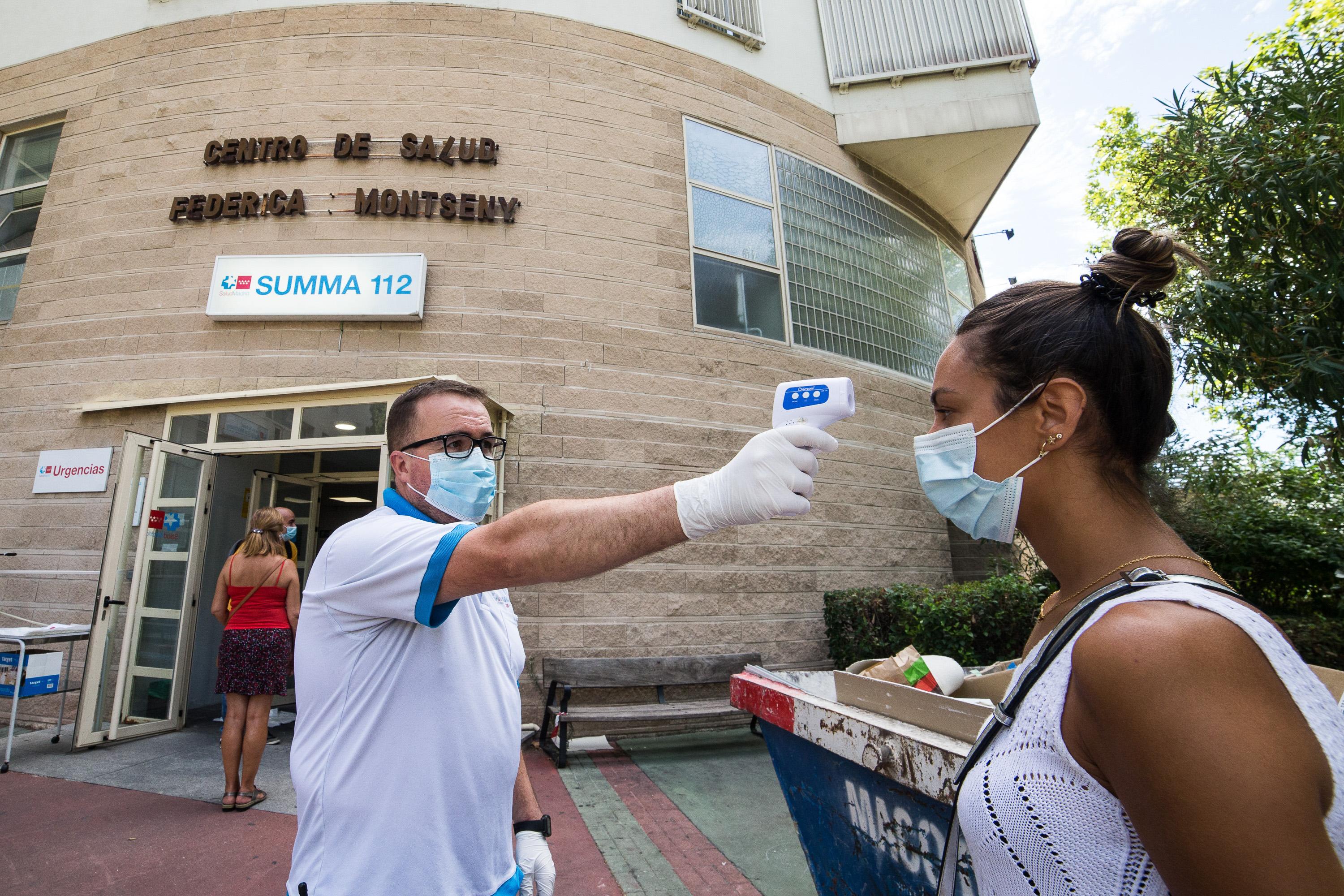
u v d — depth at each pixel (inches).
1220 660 24.0
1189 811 22.8
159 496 217.9
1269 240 168.2
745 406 260.8
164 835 137.6
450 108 253.0
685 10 286.7
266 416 227.5
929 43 321.1
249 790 153.5
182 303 239.6
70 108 269.9
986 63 314.7
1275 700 23.9
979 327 39.3
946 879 37.0
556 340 240.5
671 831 143.2
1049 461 36.0
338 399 221.5
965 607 219.6
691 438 248.8
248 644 155.9
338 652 48.1
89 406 232.1
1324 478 226.5
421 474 59.0
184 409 230.2
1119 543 33.9
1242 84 171.9
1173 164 180.4
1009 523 37.5
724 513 35.6
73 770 177.5
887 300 319.9
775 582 249.3
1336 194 151.9
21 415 241.1
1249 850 21.8
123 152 258.5
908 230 343.6
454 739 48.9
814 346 286.4
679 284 260.5
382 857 45.0
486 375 232.8
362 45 257.4
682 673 218.4
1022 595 230.7
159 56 265.7
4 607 226.5
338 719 47.6
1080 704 27.5
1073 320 35.9
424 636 49.7
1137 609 26.9
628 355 247.1
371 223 241.9
